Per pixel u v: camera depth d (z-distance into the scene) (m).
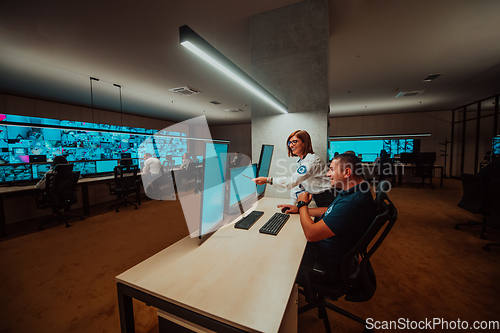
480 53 3.63
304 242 1.29
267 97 1.79
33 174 4.29
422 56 3.73
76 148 6.34
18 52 3.22
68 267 2.27
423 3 2.42
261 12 2.48
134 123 8.23
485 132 6.75
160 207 4.75
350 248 1.12
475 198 2.75
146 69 3.99
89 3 2.25
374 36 3.10
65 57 3.43
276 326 0.67
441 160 8.52
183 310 0.78
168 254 1.15
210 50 1.09
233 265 1.04
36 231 3.35
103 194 5.23
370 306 1.66
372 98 6.50
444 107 7.97
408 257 2.37
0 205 3.09
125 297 0.95
